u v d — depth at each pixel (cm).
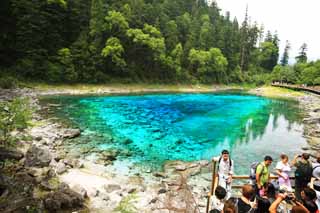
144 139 1956
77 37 5169
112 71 5459
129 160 1515
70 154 1512
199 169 1446
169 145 1859
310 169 748
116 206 948
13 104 1306
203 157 1659
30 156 1259
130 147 1748
